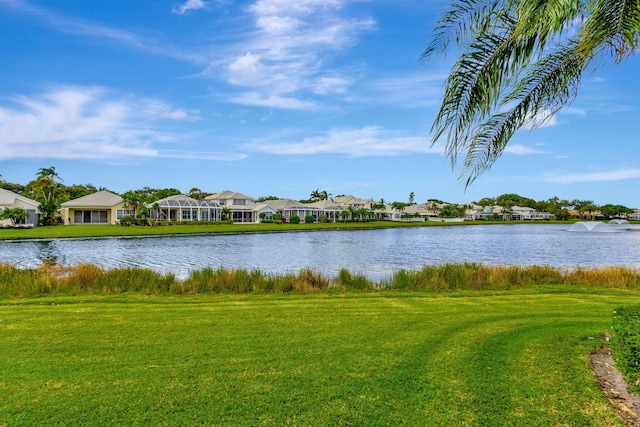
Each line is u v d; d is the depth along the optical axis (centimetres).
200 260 2188
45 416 374
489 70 369
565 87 429
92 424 362
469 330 647
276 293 1055
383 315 759
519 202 13325
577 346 561
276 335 621
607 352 543
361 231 5516
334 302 905
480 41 369
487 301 921
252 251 2670
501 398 409
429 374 467
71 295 1012
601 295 1023
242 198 6975
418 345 570
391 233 5159
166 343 580
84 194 6875
